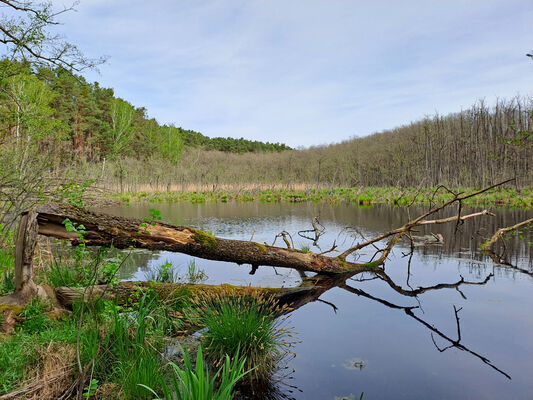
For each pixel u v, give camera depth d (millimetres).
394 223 15000
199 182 42219
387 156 50250
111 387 2801
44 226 4246
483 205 21562
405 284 6441
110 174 27328
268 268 7832
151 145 58000
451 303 5238
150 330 3803
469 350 3732
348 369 3367
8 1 6840
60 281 4668
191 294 5098
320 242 10922
